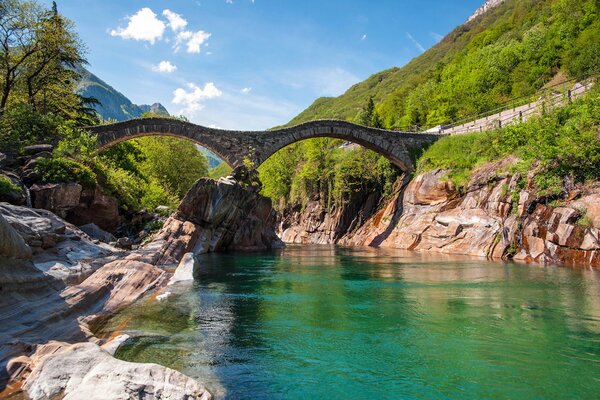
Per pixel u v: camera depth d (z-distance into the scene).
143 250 19.81
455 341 8.43
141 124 38.28
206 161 63.00
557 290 14.03
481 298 12.73
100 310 10.08
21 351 6.50
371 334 8.91
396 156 45.94
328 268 20.84
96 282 11.43
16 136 24.14
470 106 61.34
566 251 22.22
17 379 5.80
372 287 14.84
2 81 33.91
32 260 10.38
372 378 6.58
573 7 57.16
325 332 9.05
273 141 42.81
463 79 70.38
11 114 26.31
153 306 11.11
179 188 52.84
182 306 11.30
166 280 14.44
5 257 8.61
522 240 25.28
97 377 5.43
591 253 21.05
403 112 94.19
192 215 27.06
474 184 32.84
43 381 5.53
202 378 6.46
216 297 12.71
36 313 8.12
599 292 13.59
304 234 63.78
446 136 45.59
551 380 6.48
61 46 32.88
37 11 31.84
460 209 33.34
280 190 76.62
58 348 6.66
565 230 22.47
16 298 8.16
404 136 46.56
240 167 33.66
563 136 25.27
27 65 33.41
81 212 23.28
